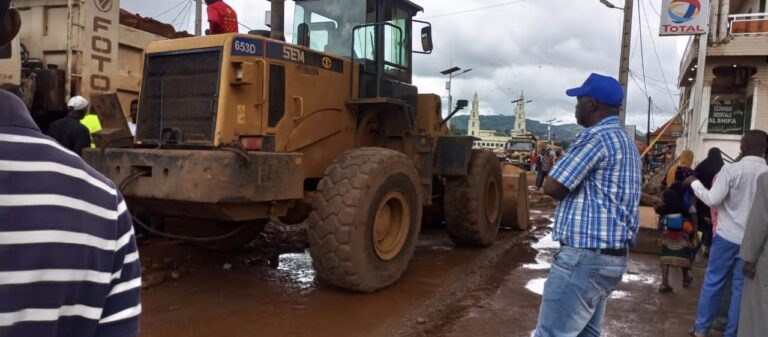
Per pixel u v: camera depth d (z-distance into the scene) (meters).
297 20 6.77
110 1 7.03
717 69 16.69
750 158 4.09
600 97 3.02
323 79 5.76
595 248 2.85
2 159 0.91
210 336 4.19
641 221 8.00
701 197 4.30
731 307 4.10
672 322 4.84
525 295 5.52
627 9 17.73
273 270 6.18
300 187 4.99
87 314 1.01
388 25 6.45
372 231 5.16
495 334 4.41
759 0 16.83
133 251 1.14
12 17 1.09
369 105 6.20
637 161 2.98
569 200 2.98
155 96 5.38
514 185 9.23
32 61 6.72
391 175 5.33
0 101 0.95
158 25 8.38
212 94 4.96
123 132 5.50
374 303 5.08
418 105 7.25
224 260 6.52
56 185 0.95
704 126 15.58
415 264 6.73
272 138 5.14
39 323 0.92
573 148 2.95
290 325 4.46
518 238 8.77
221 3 5.79
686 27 12.46
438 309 4.99
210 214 4.77
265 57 5.10
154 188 4.54
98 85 6.91
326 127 5.82
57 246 0.93
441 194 7.93
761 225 3.16
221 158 4.33
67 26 6.64
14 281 0.90
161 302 4.95
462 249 7.76
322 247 4.96
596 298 2.91
